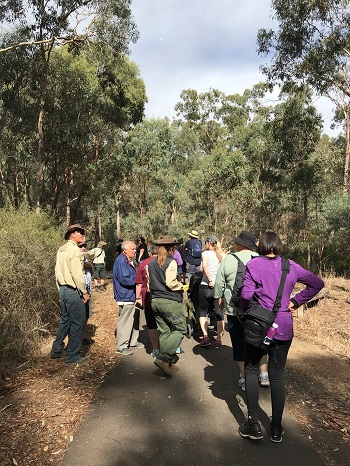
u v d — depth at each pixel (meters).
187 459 3.12
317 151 23.69
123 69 25.84
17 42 16.58
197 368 5.13
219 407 4.00
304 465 3.04
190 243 9.71
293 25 17.73
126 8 15.78
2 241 6.62
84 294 5.30
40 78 18.33
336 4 16.67
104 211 36.41
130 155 28.73
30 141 21.08
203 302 6.00
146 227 31.94
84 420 3.74
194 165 45.16
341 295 9.95
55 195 23.55
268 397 4.21
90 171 24.48
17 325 5.66
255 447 3.28
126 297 5.80
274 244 3.44
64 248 5.44
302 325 7.02
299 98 22.28
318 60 18.75
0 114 19.25
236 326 4.33
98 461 3.09
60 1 15.08
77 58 20.41
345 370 4.96
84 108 20.84
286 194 31.48
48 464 3.06
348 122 22.27
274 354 3.27
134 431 3.54
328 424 3.65
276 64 19.22
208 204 37.75
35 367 5.19
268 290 3.28
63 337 5.52
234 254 4.46
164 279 4.91
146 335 7.07
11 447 3.27
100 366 5.26
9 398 4.21
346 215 18.67
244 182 36.38
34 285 6.71
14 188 24.38
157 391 4.41
